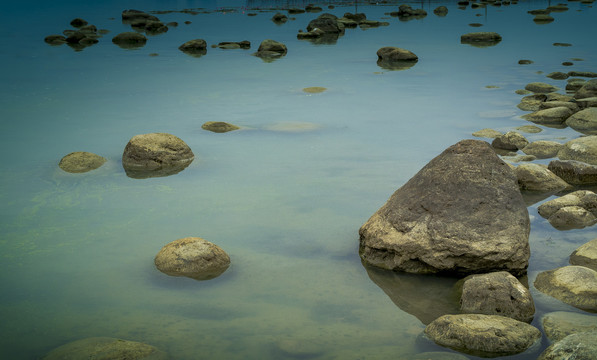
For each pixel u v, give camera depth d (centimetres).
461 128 962
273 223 600
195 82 1406
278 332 411
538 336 390
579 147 781
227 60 1758
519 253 482
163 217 616
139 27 2681
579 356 343
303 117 1049
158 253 521
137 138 802
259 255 532
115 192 692
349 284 483
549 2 3438
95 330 412
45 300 453
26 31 2559
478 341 382
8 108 1145
